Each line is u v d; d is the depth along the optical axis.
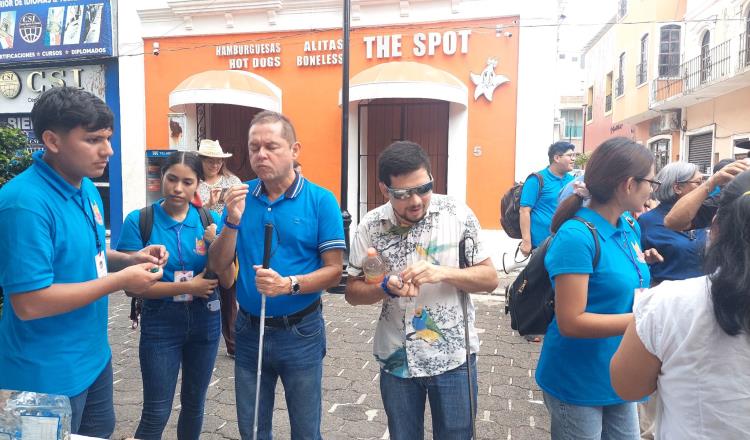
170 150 8.75
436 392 2.12
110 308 6.39
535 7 8.05
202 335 2.67
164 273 2.62
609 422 2.09
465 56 8.39
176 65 9.42
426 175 2.04
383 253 2.18
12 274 1.73
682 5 17.41
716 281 1.14
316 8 8.81
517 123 8.28
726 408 1.17
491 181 8.47
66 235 1.87
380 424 3.48
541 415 3.62
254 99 8.55
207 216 2.83
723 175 2.61
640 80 19.55
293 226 2.33
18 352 1.86
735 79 13.31
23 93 10.23
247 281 2.36
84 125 1.82
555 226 2.12
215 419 3.56
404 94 7.85
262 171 2.27
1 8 9.91
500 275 8.12
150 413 2.56
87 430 2.11
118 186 9.84
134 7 9.42
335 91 8.91
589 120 28.41
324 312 6.20
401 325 2.13
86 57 9.70
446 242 2.13
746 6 13.31
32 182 1.82
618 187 1.92
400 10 8.52
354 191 8.95
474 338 2.22
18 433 1.47
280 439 3.31
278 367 2.35
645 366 1.33
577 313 1.86
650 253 3.04
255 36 9.10
